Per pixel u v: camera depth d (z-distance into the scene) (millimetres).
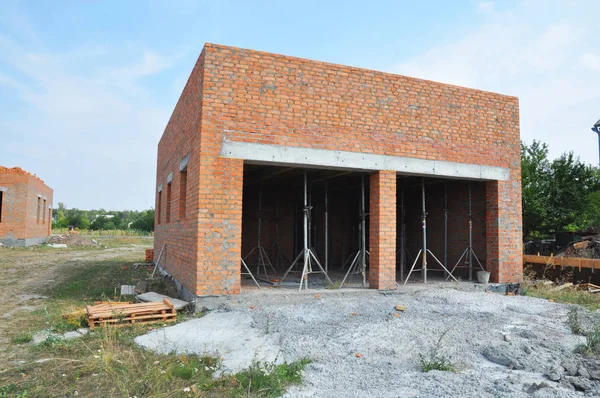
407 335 6332
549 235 19297
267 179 13164
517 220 10945
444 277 12172
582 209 18359
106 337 5977
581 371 4984
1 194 28797
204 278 7914
